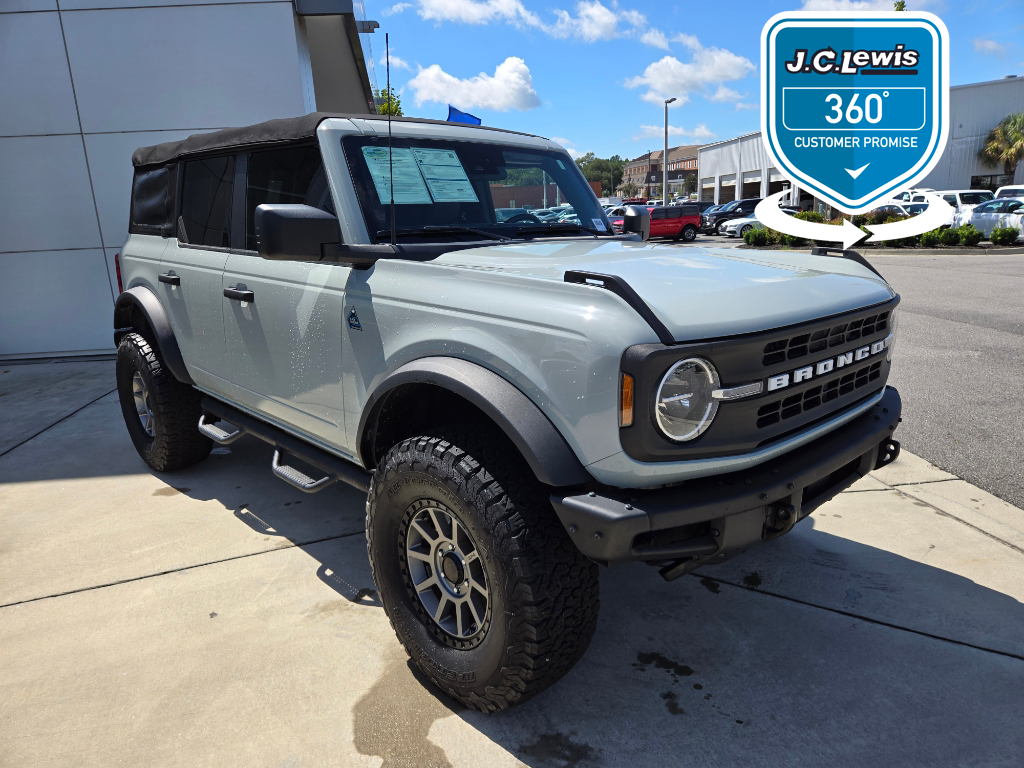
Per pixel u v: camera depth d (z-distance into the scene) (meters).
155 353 4.11
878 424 2.44
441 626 2.26
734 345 1.82
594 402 1.80
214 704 2.29
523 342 1.95
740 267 2.38
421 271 2.33
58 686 2.40
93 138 7.86
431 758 2.05
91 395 6.50
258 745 2.11
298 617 2.79
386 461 2.27
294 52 7.83
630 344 1.76
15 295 8.12
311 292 2.70
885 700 2.26
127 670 2.48
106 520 3.72
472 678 2.12
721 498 1.87
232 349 3.31
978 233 20.03
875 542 3.31
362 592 2.96
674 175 129.88
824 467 2.12
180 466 4.32
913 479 4.00
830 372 2.16
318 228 2.33
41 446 5.02
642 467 1.80
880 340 2.41
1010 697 2.26
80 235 8.08
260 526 3.62
